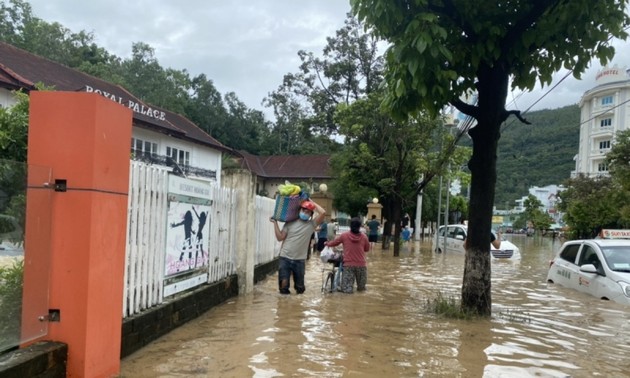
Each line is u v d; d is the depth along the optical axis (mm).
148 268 5625
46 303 3824
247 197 9188
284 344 5516
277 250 14000
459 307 7691
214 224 8008
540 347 5652
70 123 3895
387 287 10570
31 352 3537
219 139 75562
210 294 7543
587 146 74188
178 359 4891
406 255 21156
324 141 40656
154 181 5770
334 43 40906
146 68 56938
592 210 35281
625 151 31156
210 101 76312
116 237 4297
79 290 3838
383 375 4539
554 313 7727
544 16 7074
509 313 7664
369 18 6730
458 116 23109
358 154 24609
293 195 9266
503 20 7188
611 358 5281
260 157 65812
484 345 5668
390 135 22734
